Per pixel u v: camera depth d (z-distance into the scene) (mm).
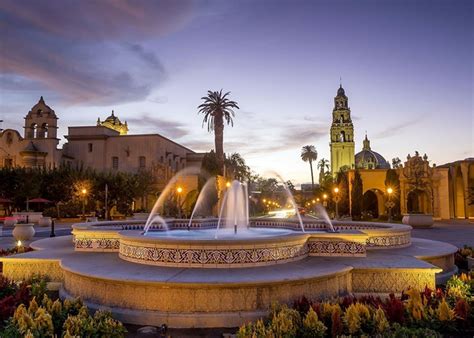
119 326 5762
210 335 6223
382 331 5707
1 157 57594
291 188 135625
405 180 49062
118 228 15086
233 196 20188
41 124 58094
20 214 36844
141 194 49844
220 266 7645
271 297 6887
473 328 6277
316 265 8125
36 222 36938
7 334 5414
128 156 58906
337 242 9297
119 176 48281
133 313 6789
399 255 9633
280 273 7258
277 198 125312
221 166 44656
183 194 53719
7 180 43750
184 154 71875
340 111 116188
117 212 50156
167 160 62656
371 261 8734
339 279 7844
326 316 6109
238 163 65375
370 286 8234
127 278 6863
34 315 5992
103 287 7266
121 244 9086
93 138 59656
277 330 5523
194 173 55781
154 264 8008
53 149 56406
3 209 47906
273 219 17719
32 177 43938
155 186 54031
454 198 53219
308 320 5766
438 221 44594
